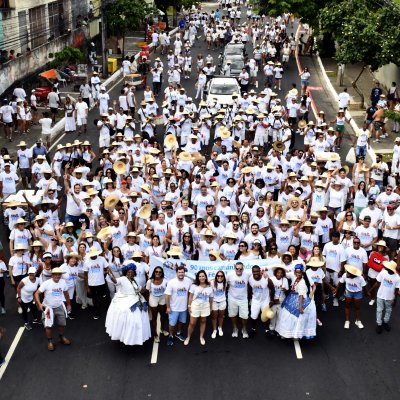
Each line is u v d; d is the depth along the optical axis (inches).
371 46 1259.8
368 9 1334.9
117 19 1721.2
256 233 613.6
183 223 629.6
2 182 787.4
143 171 800.3
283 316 546.9
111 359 535.5
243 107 1138.0
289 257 555.8
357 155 978.1
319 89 1483.8
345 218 653.9
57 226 628.7
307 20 1740.9
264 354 542.0
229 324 592.1
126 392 493.7
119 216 642.8
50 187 700.7
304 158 825.5
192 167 828.0
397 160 887.7
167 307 535.8
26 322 577.9
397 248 690.8
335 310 613.0
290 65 1701.5
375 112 1131.9
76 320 593.6
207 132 1032.8
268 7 1756.9
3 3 1390.3
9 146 1085.8
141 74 1529.3
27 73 1409.9
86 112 1144.8
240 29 2033.7
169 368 523.2
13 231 641.6
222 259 600.4
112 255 597.3
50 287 530.6
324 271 587.5
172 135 906.7
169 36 2092.8
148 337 542.6
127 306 528.1
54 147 1079.0
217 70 1637.6
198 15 2363.4
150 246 605.6
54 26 1628.9
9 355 541.6
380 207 698.8
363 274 622.2
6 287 653.9
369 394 491.2
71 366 526.6
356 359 536.1
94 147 1088.2
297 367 524.1
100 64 1732.3
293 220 620.7
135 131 1161.4
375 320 597.3
